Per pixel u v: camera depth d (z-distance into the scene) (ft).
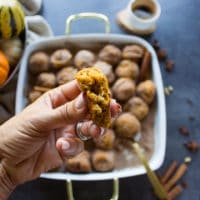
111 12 1.52
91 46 1.41
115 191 1.29
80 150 0.99
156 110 1.38
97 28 1.51
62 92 0.92
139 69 1.40
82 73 0.73
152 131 1.38
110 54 1.36
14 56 1.29
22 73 1.33
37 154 1.02
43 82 1.33
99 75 0.72
